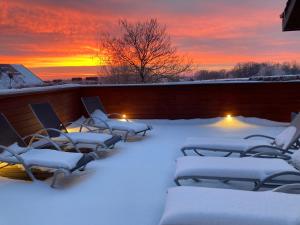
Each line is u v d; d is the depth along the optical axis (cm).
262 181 351
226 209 245
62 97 883
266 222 229
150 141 689
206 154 571
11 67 1455
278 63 1519
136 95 967
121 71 1880
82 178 446
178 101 951
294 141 479
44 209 348
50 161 411
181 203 260
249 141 524
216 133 773
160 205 357
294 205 252
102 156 563
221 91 932
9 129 483
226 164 383
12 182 427
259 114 921
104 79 1820
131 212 340
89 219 325
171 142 677
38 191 397
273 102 909
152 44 1859
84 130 821
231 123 893
